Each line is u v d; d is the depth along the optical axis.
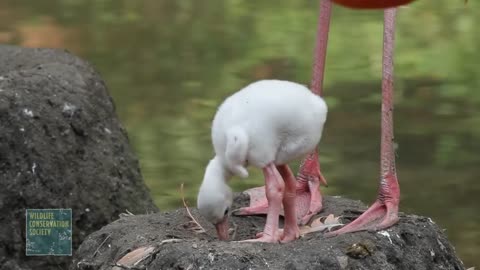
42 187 9.26
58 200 9.33
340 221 7.72
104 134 9.94
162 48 18.98
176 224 7.77
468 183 12.76
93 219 9.52
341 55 18.25
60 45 19.08
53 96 9.56
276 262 6.58
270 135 6.77
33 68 10.04
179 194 12.23
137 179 10.23
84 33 19.94
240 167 6.76
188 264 6.61
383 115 7.38
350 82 16.78
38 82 9.57
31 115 9.29
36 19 20.80
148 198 10.27
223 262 6.55
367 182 12.67
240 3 22.47
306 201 8.16
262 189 8.52
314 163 8.23
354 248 6.81
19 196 9.17
